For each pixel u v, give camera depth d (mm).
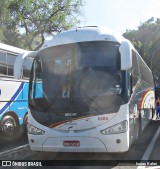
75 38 8766
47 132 8125
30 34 33312
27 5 32125
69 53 8625
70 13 35375
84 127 7918
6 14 27812
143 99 12977
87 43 8633
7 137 11555
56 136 8047
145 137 12805
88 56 8500
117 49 8445
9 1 29078
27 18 33500
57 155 9266
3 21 28031
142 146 10781
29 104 8586
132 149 9812
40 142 8211
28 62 12758
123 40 8523
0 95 11070
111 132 7836
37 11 33750
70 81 8336
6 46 11594
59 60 8648
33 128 8336
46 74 8625
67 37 8836
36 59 8914
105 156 9023
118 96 8023
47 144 8148
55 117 8125
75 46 8641
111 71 8266
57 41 8883
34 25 34000
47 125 8164
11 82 11750
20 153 9695
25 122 12695
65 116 8047
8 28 30531
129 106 8281
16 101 12039
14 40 31016
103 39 8594
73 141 7934
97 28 8984
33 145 8352
